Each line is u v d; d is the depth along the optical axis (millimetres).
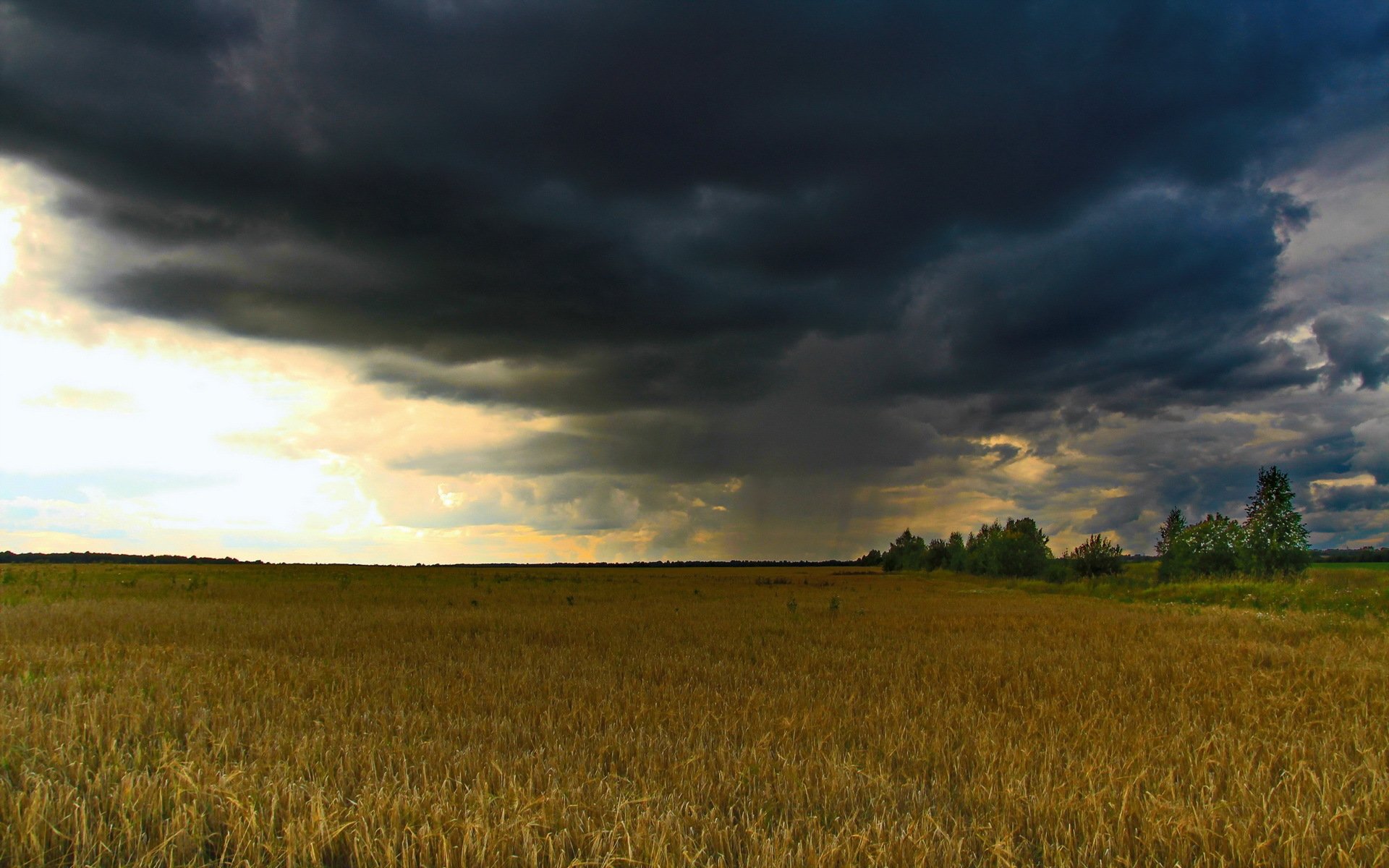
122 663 11922
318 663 12719
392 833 4910
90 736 7129
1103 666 12945
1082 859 4770
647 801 5434
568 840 4926
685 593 41250
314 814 4941
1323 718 8938
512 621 21312
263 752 6656
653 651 15086
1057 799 5691
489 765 6371
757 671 12453
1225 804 5383
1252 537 44469
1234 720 8836
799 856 4621
